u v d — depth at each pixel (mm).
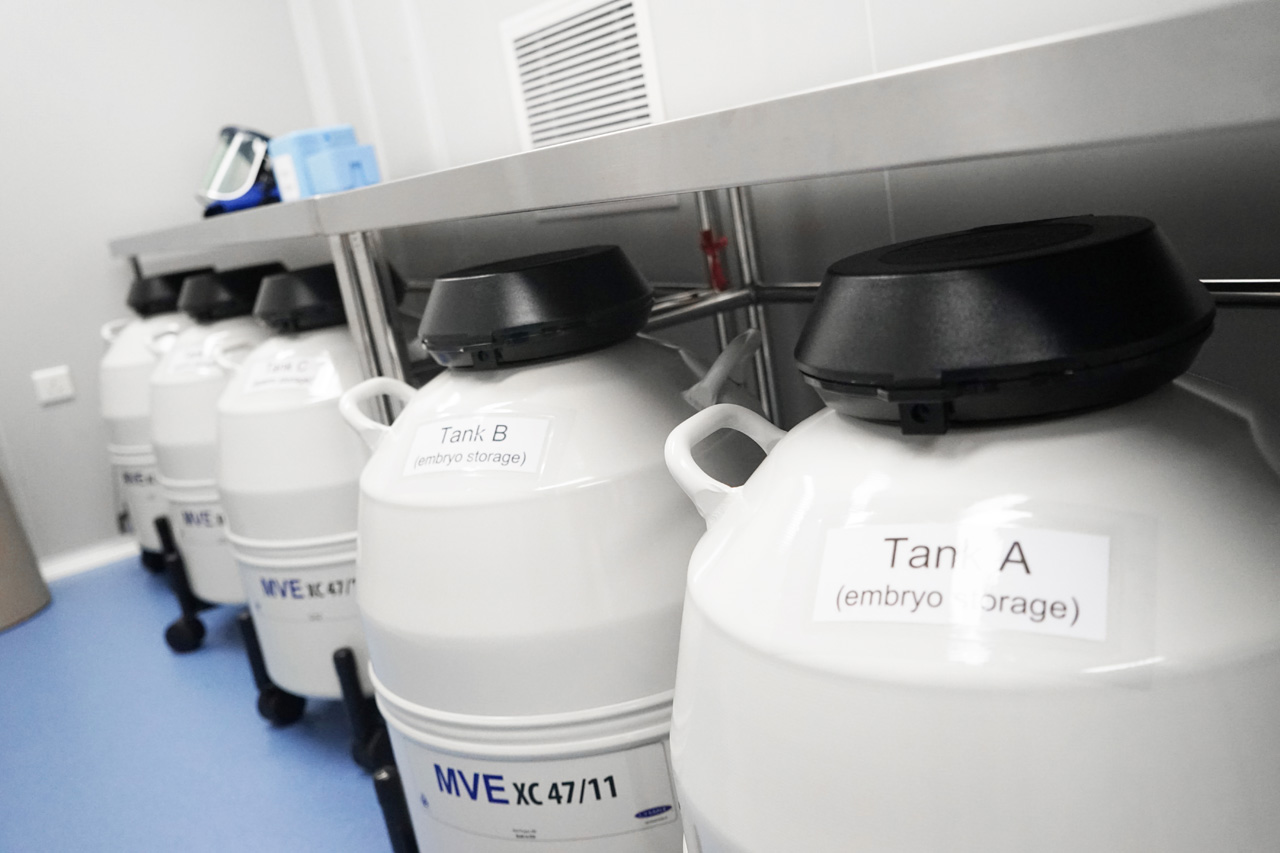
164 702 1908
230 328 1959
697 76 1431
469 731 850
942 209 1136
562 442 823
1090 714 440
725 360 903
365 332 1271
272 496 1412
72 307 2682
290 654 1510
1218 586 455
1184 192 900
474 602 814
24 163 2586
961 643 463
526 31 1744
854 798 481
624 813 847
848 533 522
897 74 489
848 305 549
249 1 2719
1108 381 500
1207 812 436
